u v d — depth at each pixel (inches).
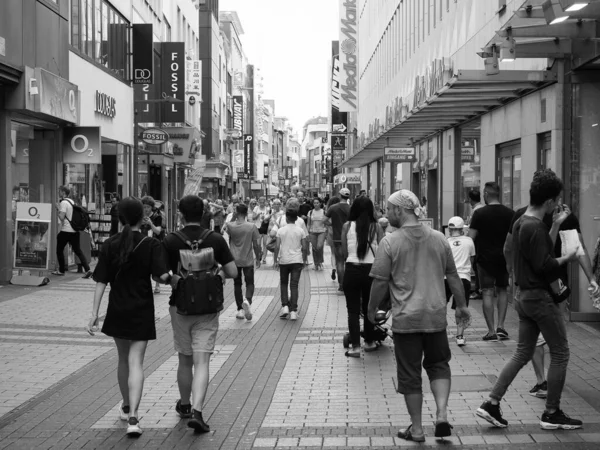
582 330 439.8
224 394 317.7
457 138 874.1
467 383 327.3
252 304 593.6
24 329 467.5
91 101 896.9
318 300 619.2
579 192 473.1
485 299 419.2
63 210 737.0
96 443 254.4
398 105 908.6
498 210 414.9
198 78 1652.3
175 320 275.7
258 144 4635.8
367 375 351.3
